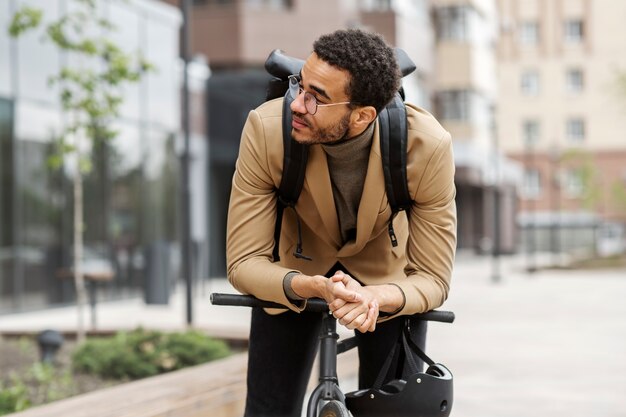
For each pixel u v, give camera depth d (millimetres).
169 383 5680
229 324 13648
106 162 18656
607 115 57406
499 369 9422
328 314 2947
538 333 12891
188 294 11086
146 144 20391
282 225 3244
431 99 36469
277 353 3398
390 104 2932
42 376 7480
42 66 16641
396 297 2857
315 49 2744
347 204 3037
